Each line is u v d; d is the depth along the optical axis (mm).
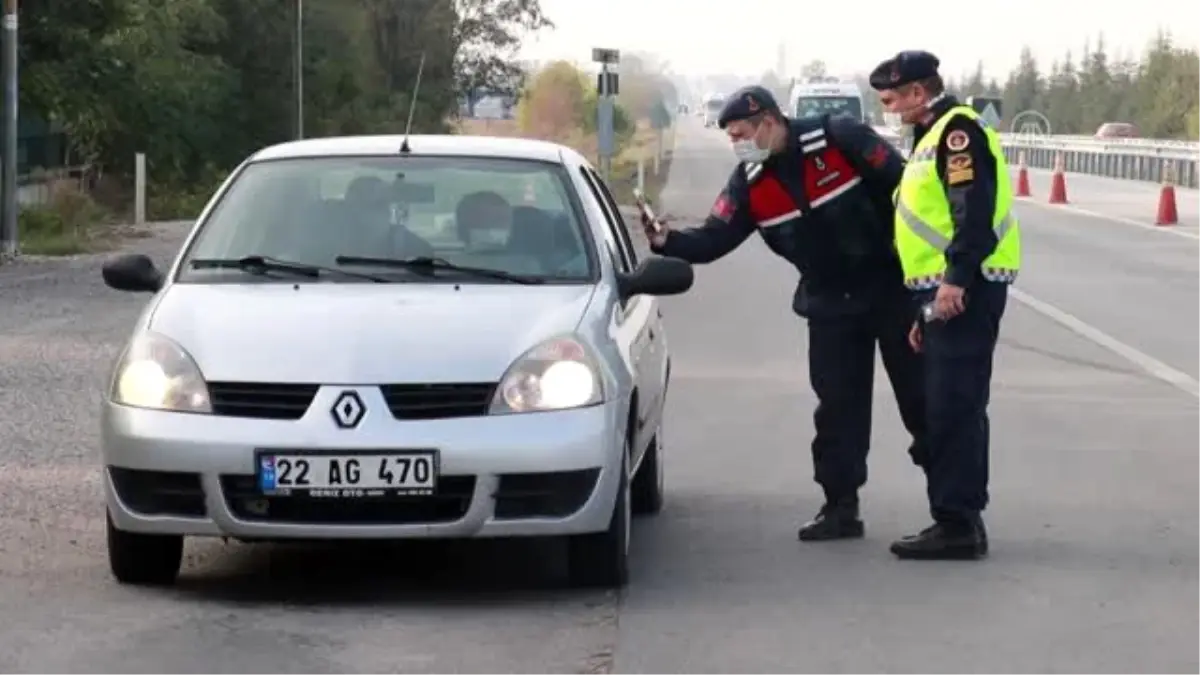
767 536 8742
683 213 35375
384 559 8180
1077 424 12117
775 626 7012
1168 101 89250
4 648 6594
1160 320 18375
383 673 6320
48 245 26844
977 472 8211
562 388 7180
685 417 12430
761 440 11539
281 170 8555
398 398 7066
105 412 7305
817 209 8398
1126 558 8258
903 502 9555
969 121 8023
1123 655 6641
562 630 6922
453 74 67750
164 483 7121
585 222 8320
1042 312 19062
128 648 6613
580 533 7250
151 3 38281
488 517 7047
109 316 17844
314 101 54094
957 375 8141
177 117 39438
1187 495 9766
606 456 7227
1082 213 37812
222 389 7129
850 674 6375
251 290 7777
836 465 8625
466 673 6336
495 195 8336
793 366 15039
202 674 6297
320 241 8133
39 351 15156
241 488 7055
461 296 7707
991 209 7980
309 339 7230
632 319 8312
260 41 51844
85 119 30359
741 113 8297
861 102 55031
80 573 7773
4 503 9203
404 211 8250
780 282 22734
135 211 37406
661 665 6457
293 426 7004
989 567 8078
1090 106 102250
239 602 7336
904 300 8492
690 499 9703
